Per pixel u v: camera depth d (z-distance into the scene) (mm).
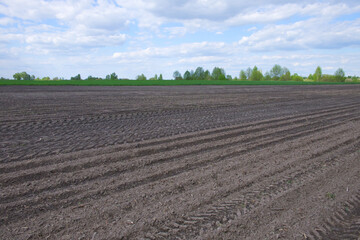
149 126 8195
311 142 6895
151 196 3652
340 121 10086
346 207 3500
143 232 2818
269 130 8148
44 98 16047
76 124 8180
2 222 2914
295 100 18203
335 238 2834
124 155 5301
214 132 7656
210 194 3768
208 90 28609
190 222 3035
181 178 4320
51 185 3848
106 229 2848
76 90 24469
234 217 3172
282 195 3793
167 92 24234
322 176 4562
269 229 2949
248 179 4355
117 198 3557
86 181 4047
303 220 3154
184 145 6227
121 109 11758
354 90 33094
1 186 3744
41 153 5211
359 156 5750
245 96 20750
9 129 7238
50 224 2904
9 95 17672
